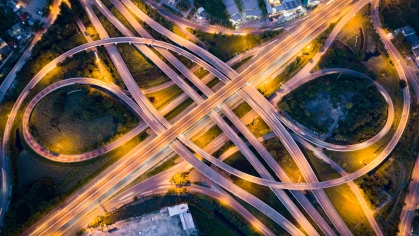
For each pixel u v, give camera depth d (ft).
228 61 646.74
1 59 605.73
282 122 600.80
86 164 564.71
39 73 613.93
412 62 637.30
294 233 538.88
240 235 539.29
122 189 556.92
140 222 534.78
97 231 526.57
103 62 625.41
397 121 600.39
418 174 570.46
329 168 577.84
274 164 574.15
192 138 593.01
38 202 523.29
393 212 547.08
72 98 604.08
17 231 508.12
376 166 577.02
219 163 570.46
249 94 614.34
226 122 603.67
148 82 623.77
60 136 576.20
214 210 554.87
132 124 584.40
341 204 555.28
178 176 557.74
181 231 529.45
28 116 585.63
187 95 620.90
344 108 602.85
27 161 560.61
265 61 635.66
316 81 624.59
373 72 628.28
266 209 551.18
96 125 585.63
